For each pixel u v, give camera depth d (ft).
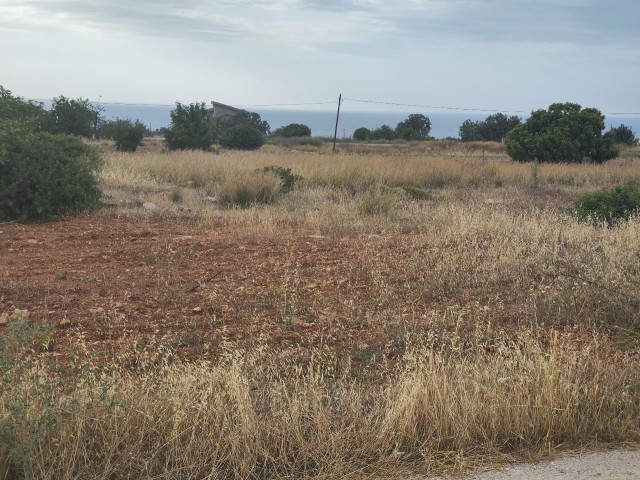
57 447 9.96
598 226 30.76
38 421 9.96
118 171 53.06
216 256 26.35
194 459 10.28
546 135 94.89
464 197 50.67
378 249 27.96
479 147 158.30
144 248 27.37
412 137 195.31
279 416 11.34
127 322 17.60
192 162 61.77
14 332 12.34
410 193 49.55
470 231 29.22
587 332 17.58
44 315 17.94
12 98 42.29
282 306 19.36
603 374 13.52
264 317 18.37
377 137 193.77
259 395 12.17
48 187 34.42
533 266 23.58
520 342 14.82
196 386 11.90
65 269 23.57
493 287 21.81
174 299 19.86
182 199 43.62
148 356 14.73
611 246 24.84
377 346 16.12
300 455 10.69
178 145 105.50
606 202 35.14
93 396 10.87
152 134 175.83
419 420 11.43
